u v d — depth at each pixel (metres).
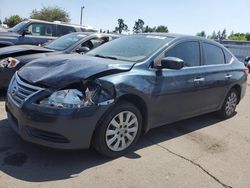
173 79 4.86
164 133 5.48
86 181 3.67
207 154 4.79
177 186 3.79
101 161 4.16
